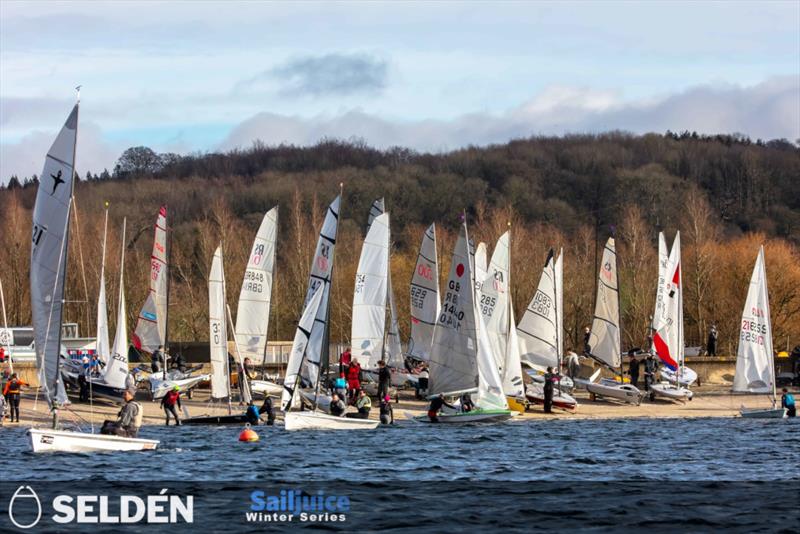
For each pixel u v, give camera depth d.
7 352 124.94
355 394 110.56
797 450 86.44
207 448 85.06
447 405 106.19
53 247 78.06
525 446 88.31
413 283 123.19
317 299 103.12
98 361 118.69
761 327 112.56
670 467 77.06
